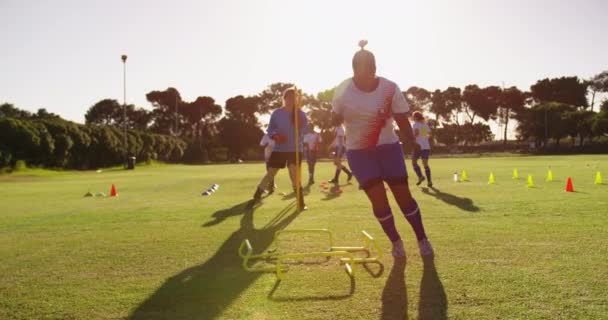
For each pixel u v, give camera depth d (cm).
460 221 568
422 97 8925
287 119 773
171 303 294
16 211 805
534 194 840
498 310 266
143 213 732
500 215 606
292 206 777
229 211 733
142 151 4709
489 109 8469
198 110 8756
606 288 299
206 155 6216
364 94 405
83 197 1067
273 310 276
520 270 344
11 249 473
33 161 3072
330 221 604
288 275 351
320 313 269
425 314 263
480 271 345
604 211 615
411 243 452
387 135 412
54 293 321
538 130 7119
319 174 1798
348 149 421
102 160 3900
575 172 1478
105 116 8950
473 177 1359
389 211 405
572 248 409
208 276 354
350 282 329
